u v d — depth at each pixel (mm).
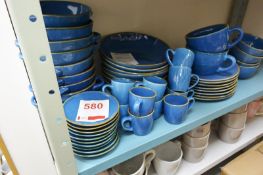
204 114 650
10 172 934
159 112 622
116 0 678
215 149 907
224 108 686
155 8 764
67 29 466
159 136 571
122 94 563
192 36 681
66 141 410
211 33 632
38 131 604
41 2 552
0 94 593
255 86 803
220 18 958
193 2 837
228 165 931
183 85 619
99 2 654
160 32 821
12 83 561
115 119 506
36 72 318
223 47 659
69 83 536
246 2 956
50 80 334
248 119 1061
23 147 702
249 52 770
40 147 634
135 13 733
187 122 618
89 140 476
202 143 791
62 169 440
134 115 543
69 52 492
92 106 525
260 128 1021
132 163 711
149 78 608
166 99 615
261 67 928
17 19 274
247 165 925
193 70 704
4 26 422
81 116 489
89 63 564
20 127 661
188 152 816
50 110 362
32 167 749
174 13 814
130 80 592
